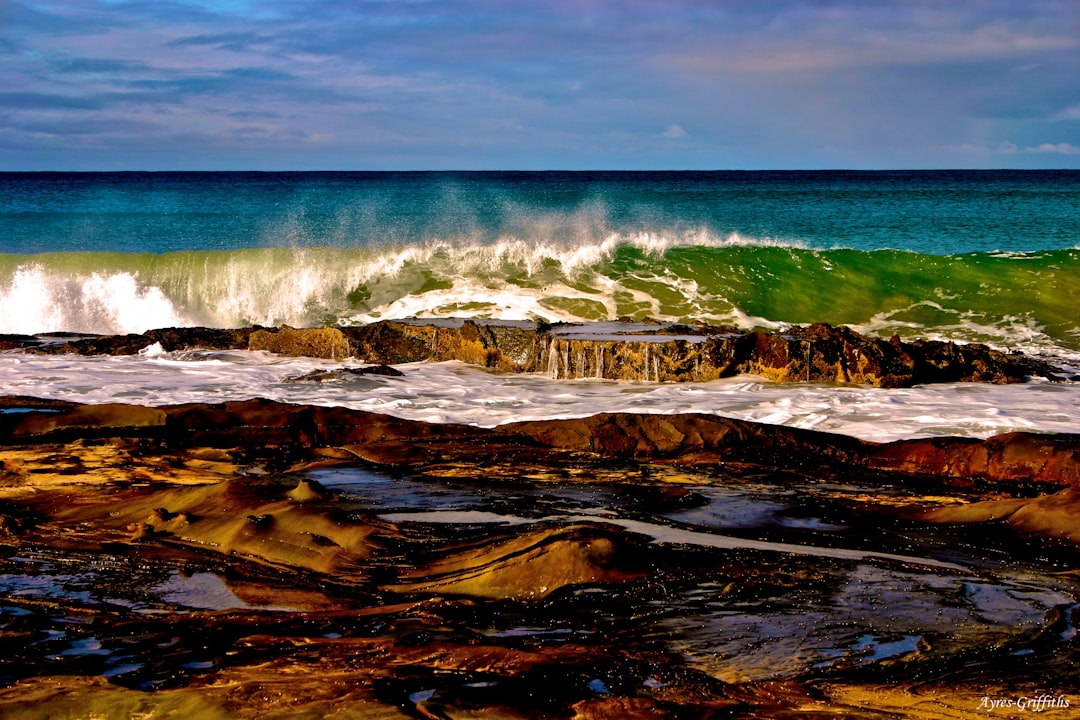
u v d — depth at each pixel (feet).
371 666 11.19
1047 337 54.19
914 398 33.99
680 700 10.59
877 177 402.11
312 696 10.03
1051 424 29.99
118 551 16.80
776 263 66.64
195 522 17.99
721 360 37.45
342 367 39.11
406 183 283.18
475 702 10.07
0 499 19.93
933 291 63.41
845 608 13.85
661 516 18.71
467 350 40.14
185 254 65.21
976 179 358.43
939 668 11.78
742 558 16.05
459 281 62.49
